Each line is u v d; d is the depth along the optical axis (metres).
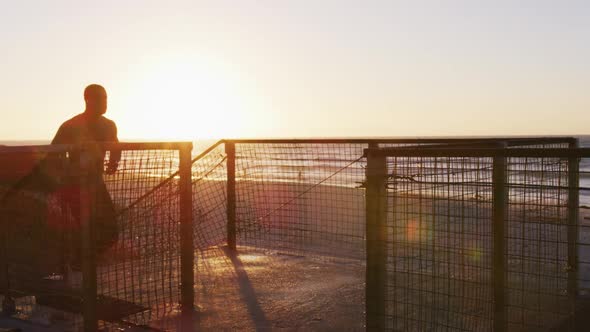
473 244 3.64
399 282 3.72
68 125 5.14
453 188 3.47
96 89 5.19
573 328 4.17
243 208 7.73
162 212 4.79
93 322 4.14
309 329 4.41
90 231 4.11
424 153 3.13
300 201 7.69
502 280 3.59
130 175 4.47
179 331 4.35
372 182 3.35
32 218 4.65
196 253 7.58
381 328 3.33
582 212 7.24
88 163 4.08
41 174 4.54
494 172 3.57
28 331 4.27
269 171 7.48
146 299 5.00
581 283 5.14
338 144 6.48
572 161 4.59
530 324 3.90
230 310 4.93
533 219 4.01
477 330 3.67
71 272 4.73
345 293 5.50
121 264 4.78
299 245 7.79
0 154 4.06
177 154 4.80
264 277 6.19
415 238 3.43
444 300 3.66
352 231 7.44
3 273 4.77
